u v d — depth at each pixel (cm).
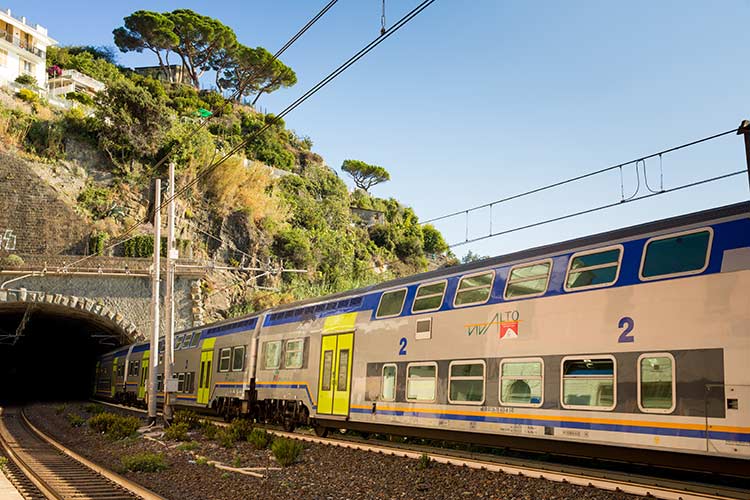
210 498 1276
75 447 2277
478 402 1460
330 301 2141
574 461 1559
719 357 1037
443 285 1650
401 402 1698
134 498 1243
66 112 6725
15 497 1209
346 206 9194
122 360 4753
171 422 2748
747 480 1177
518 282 1430
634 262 1203
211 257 6397
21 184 5600
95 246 5603
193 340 3269
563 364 1281
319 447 1889
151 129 6675
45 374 7669
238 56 10569
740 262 1048
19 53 8012
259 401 2484
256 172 7238
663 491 1049
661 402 1101
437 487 1286
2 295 4359
